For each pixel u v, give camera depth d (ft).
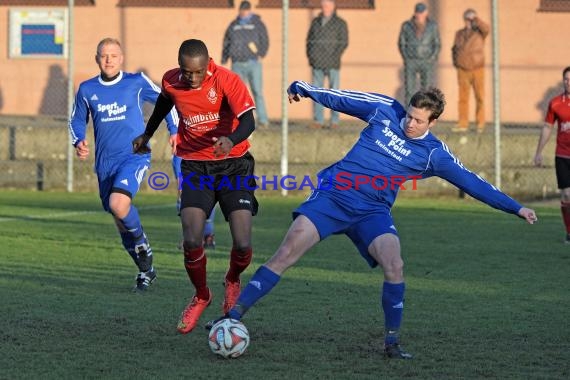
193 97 55.77
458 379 47.39
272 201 135.23
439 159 52.34
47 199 135.74
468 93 150.51
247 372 48.14
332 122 149.69
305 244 52.16
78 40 177.88
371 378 47.29
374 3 176.55
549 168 139.23
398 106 53.78
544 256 90.22
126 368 48.62
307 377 47.32
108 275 77.36
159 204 131.75
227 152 52.47
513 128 158.51
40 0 178.19
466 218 119.34
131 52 179.22
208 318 61.57
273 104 176.96
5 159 148.77
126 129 71.26
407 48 145.69
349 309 64.59
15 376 46.83
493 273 80.43
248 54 149.38
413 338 56.44
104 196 73.31
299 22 176.55
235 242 56.08
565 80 101.14
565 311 64.64
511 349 53.72
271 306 65.36
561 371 49.03
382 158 52.75
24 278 75.25
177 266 82.64
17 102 178.19
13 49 177.58
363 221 53.01
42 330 56.90
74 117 73.00
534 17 171.12
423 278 77.77
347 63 177.68
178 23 179.22
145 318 60.85
